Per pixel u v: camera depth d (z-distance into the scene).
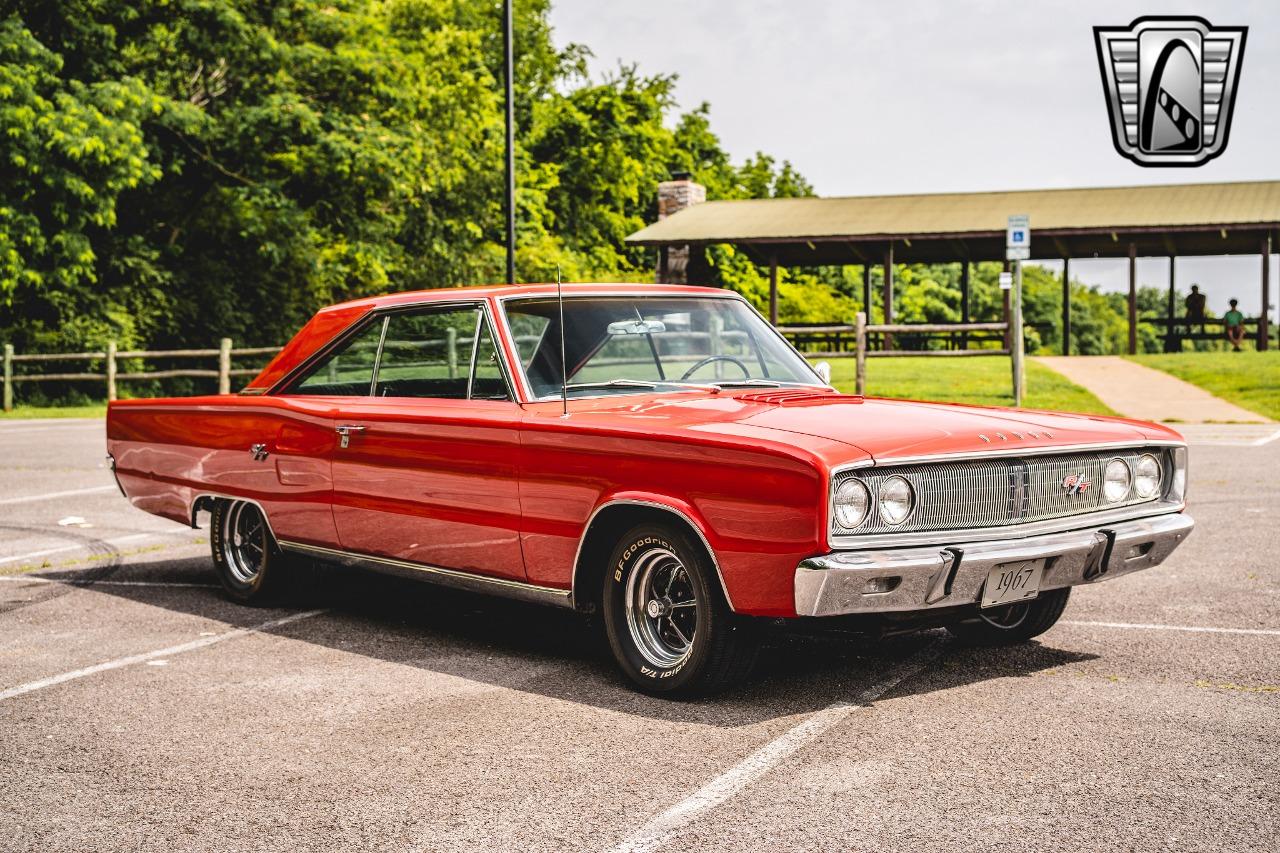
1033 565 4.74
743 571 4.52
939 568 4.46
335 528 6.16
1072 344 96.00
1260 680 5.04
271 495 6.52
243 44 29.38
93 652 5.80
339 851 3.48
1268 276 29.44
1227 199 30.66
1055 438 4.91
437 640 6.01
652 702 4.89
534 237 43.44
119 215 31.67
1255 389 20.09
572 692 5.05
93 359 28.64
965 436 4.71
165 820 3.73
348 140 29.61
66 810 3.82
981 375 23.11
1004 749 4.23
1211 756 4.12
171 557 8.43
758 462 4.46
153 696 5.05
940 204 33.69
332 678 5.32
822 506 4.32
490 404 5.48
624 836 3.55
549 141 53.47
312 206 32.50
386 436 5.82
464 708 4.84
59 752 4.36
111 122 25.97
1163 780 3.91
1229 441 14.58
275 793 3.94
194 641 6.02
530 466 5.17
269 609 6.77
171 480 7.24
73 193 25.89
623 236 55.41
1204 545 8.08
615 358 5.61
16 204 26.02
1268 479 11.12
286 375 6.54
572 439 5.02
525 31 52.34
